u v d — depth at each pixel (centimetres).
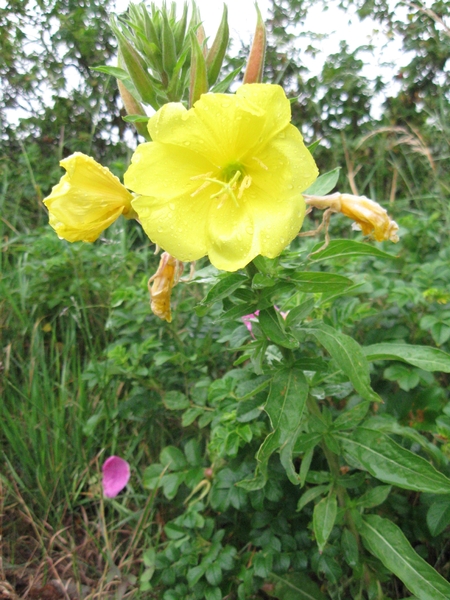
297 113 71
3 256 56
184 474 32
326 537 23
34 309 46
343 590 28
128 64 22
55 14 70
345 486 25
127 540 36
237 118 18
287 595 27
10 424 38
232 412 29
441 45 67
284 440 21
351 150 65
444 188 55
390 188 65
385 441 23
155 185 19
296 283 21
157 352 36
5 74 71
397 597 29
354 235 50
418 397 31
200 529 30
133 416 37
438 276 36
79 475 37
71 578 34
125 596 32
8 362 41
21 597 32
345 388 26
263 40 23
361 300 40
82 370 46
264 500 29
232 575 29
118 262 48
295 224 18
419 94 69
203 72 21
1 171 66
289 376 22
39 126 72
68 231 23
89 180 22
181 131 18
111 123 72
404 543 23
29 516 35
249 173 20
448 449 27
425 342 36
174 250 19
